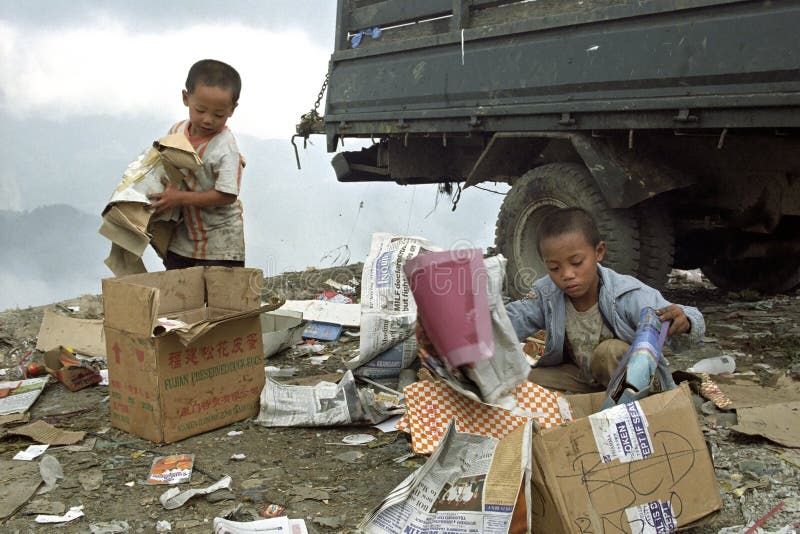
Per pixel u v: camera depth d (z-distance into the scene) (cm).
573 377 274
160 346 282
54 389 370
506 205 552
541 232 247
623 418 196
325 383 328
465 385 222
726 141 445
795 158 431
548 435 189
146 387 288
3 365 423
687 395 205
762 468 249
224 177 346
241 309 334
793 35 363
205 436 299
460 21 542
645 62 425
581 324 265
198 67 342
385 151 662
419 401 241
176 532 220
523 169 577
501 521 183
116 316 294
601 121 454
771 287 627
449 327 194
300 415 306
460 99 541
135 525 225
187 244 363
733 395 317
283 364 414
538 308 271
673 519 196
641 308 245
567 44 467
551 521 189
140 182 325
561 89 473
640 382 215
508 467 189
